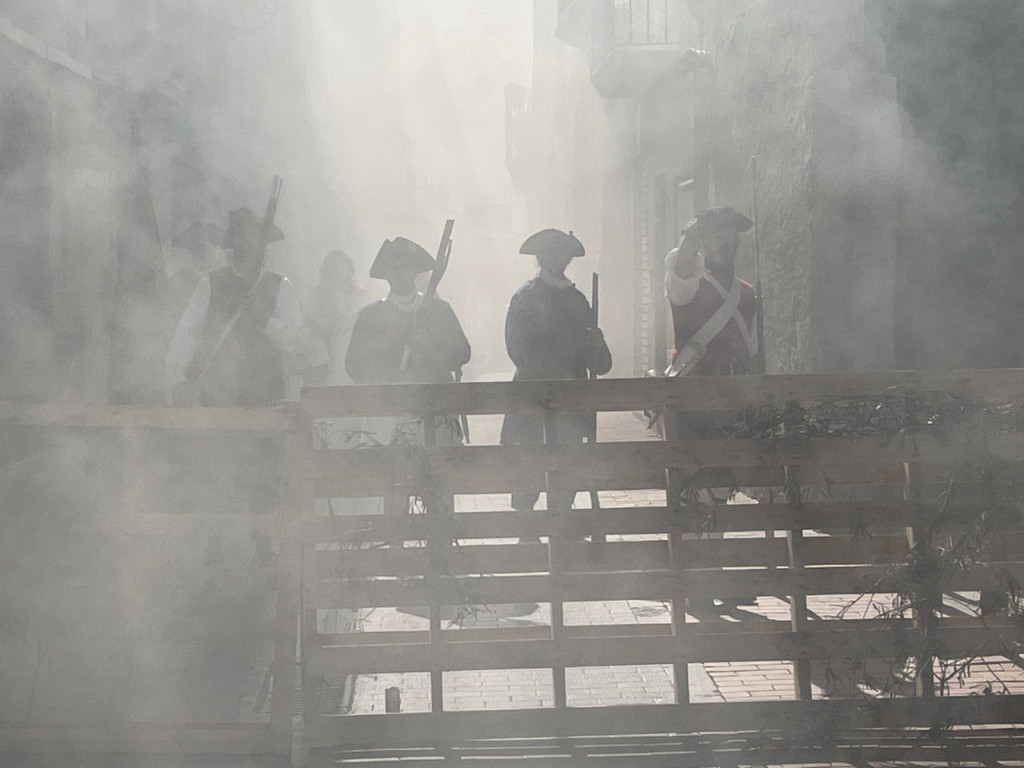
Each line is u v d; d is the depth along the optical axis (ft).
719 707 14.82
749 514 15.11
